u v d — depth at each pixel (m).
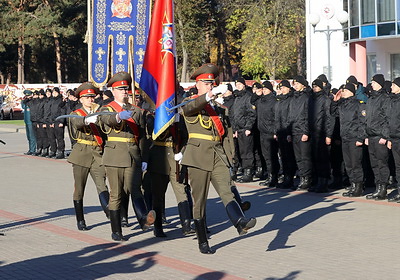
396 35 34.94
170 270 8.20
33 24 65.38
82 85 10.49
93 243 9.84
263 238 9.98
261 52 55.53
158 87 9.59
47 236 10.34
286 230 10.50
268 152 15.45
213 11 69.69
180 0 60.22
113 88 9.78
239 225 8.49
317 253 8.95
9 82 76.50
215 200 13.58
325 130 14.21
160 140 9.98
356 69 38.03
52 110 23.11
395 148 12.79
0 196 14.47
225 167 8.95
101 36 19.34
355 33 36.78
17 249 9.45
